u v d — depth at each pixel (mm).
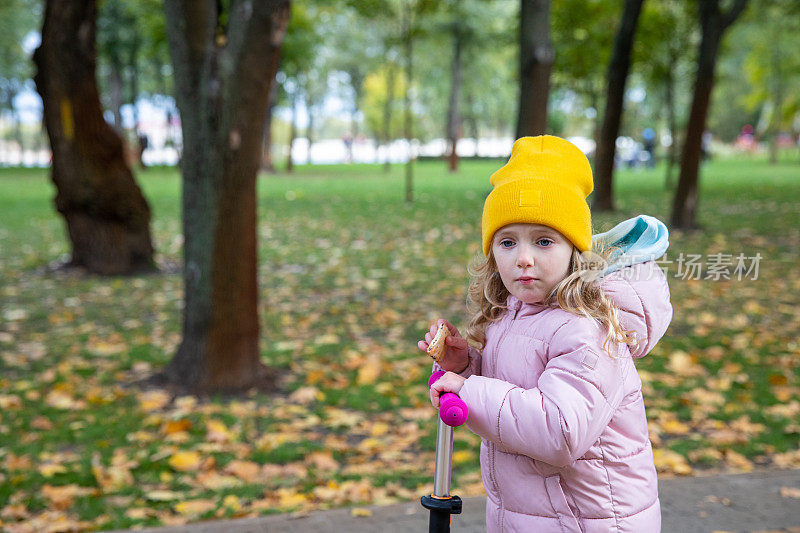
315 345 6359
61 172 9609
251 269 5289
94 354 6199
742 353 5820
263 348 6293
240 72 4863
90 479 3789
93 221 9758
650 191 21109
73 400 5090
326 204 17938
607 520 1646
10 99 52750
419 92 51750
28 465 3996
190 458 4012
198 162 5098
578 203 1629
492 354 1778
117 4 32969
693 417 4543
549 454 1544
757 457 4012
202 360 5273
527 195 1613
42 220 15234
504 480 1722
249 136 5027
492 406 1588
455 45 37062
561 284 1627
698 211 15078
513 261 1659
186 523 3320
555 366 1604
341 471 3902
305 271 9797
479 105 55969
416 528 2986
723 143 67688
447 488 1729
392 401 4953
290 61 27875
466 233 12703
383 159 65375
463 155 51438
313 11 27688
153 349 6312
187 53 4965
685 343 6090
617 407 1637
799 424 4410
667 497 3191
